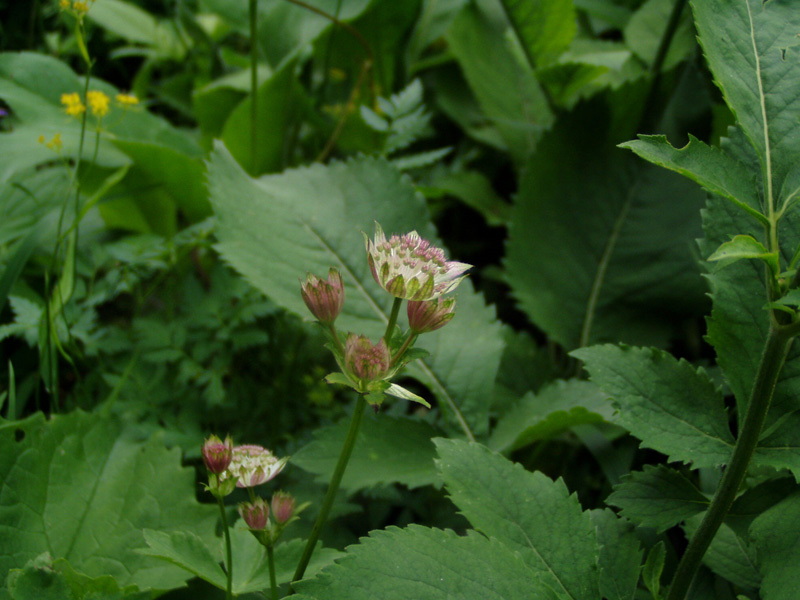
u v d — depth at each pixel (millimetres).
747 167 497
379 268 451
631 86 713
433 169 1018
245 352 753
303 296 451
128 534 531
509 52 1000
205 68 1133
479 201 957
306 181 641
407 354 452
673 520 480
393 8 963
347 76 1138
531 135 969
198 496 609
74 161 729
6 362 693
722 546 501
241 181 618
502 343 604
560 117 725
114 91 807
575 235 715
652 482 488
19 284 690
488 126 1073
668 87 724
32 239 610
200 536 532
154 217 853
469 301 621
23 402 625
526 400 608
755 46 464
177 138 833
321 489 607
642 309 688
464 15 1003
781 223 486
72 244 616
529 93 985
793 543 457
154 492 542
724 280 487
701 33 458
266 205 618
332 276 453
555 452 657
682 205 698
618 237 710
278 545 499
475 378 594
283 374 700
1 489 515
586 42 981
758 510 485
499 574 438
